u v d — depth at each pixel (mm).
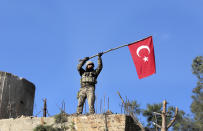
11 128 28594
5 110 39906
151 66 26859
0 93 40062
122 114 25672
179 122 30250
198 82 34406
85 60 28500
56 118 27375
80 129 26500
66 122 27094
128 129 25609
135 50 27469
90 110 27328
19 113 41500
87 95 27859
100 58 28438
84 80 28234
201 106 32562
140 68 27047
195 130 30734
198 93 33875
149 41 27344
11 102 40812
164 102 24859
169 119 29609
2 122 29016
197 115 31969
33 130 27656
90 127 26266
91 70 28828
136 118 25781
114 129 25531
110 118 25875
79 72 28672
